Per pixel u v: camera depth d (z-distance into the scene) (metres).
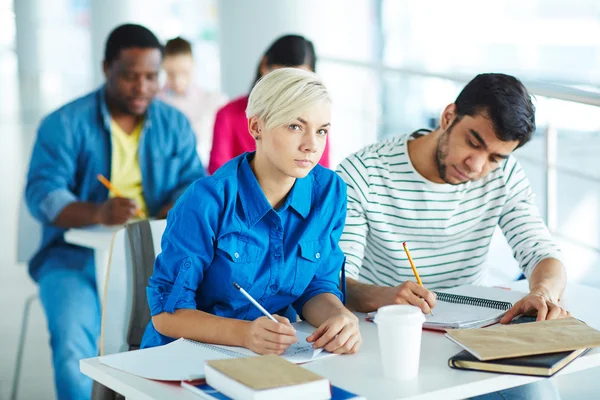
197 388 1.37
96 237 2.80
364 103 5.00
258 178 1.74
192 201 1.69
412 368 1.43
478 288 1.97
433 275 2.21
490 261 3.83
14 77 13.53
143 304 2.08
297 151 1.63
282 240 1.76
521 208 2.22
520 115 1.87
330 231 1.83
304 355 1.55
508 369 1.44
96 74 8.32
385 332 1.42
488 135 1.90
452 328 1.69
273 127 1.63
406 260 2.19
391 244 2.17
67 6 13.18
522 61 8.54
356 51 5.86
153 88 3.05
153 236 2.10
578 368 1.50
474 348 1.50
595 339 1.51
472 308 1.82
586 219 4.66
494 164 1.97
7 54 15.08
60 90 12.88
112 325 2.08
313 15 5.48
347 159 2.18
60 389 2.58
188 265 1.68
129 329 2.07
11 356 3.47
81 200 3.09
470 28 8.23
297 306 1.85
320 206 1.80
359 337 1.59
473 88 1.92
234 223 1.71
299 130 1.63
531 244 2.15
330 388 1.32
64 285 2.84
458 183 2.02
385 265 2.22
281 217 1.76
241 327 1.60
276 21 5.47
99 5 8.09
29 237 3.09
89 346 2.68
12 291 4.38
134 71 2.98
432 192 2.13
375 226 2.16
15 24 12.60
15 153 8.27
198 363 1.51
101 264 2.78
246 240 1.73
